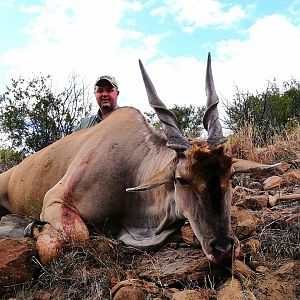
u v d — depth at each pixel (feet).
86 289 4.82
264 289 4.51
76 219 5.98
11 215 8.46
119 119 6.70
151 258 5.24
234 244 4.69
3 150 13.56
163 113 5.33
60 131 14.20
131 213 6.08
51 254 5.18
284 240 5.25
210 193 4.67
